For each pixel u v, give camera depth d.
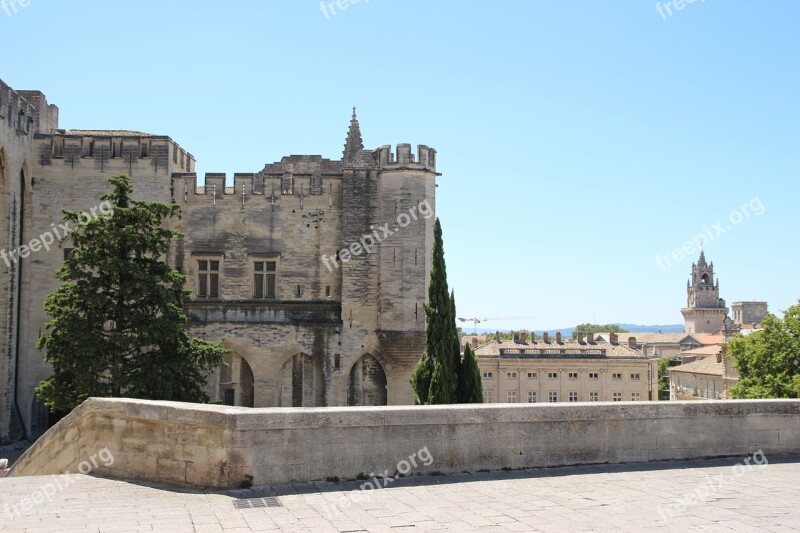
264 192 53.53
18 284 49.56
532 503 12.88
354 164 59.66
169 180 52.50
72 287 36.34
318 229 53.56
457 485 14.23
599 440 16.11
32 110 51.34
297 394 52.69
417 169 52.44
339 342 52.56
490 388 124.44
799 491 13.77
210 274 53.09
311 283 53.31
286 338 52.59
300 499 13.19
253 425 14.11
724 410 16.92
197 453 14.55
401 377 52.12
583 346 129.50
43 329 50.62
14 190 48.22
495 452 15.45
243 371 52.72
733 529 11.23
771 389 75.31
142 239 36.94
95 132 58.88
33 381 50.41
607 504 12.79
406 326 51.66
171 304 37.69
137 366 36.59
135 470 15.74
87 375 35.22
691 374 136.62
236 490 13.83
